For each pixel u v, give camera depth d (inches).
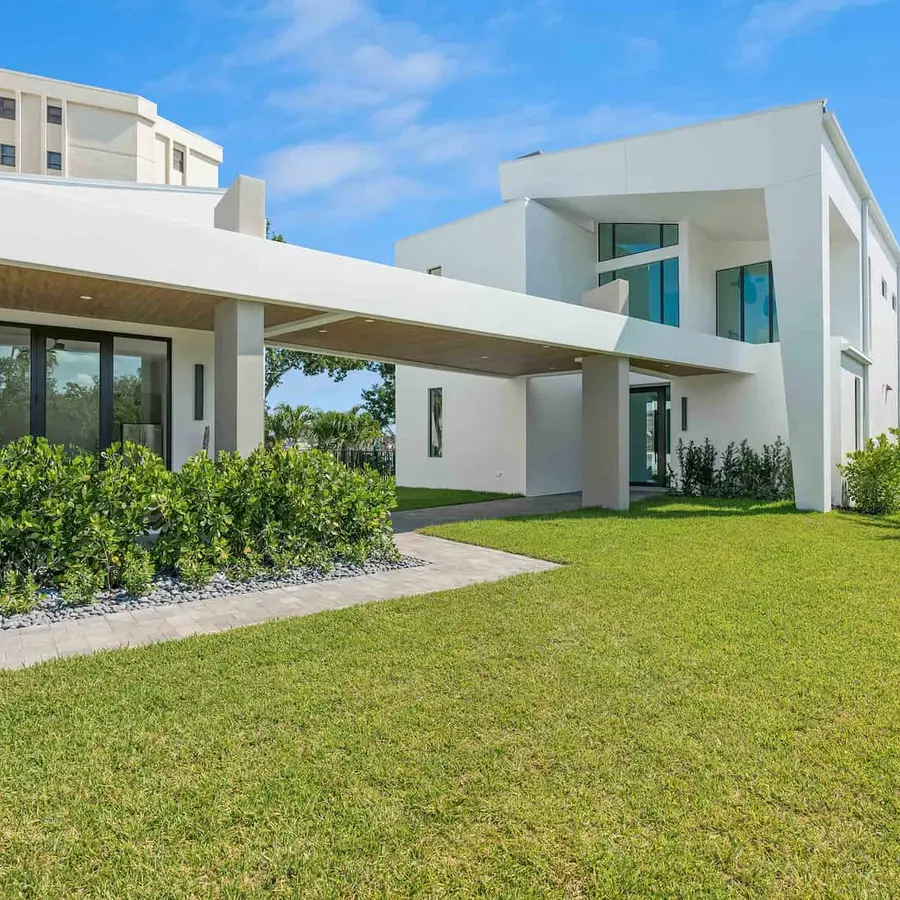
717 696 140.6
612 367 478.3
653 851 90.3
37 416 333.7
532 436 636.7
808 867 87.0
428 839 92.6
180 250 250.2
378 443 1028.5
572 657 164.7
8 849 89.4
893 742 120.3
